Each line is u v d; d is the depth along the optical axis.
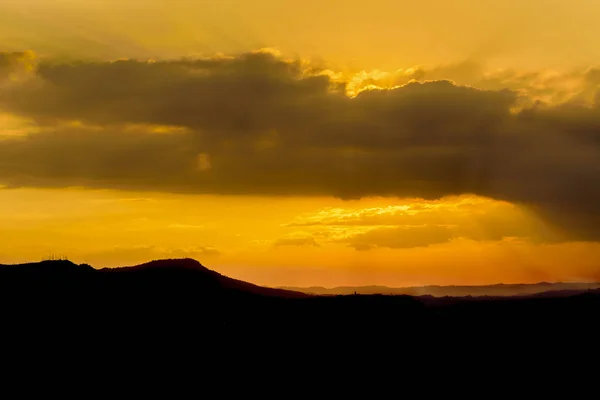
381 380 88.81
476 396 85.44
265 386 85.69
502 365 93.88
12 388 78.75
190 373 86.56
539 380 90.06
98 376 83.25
